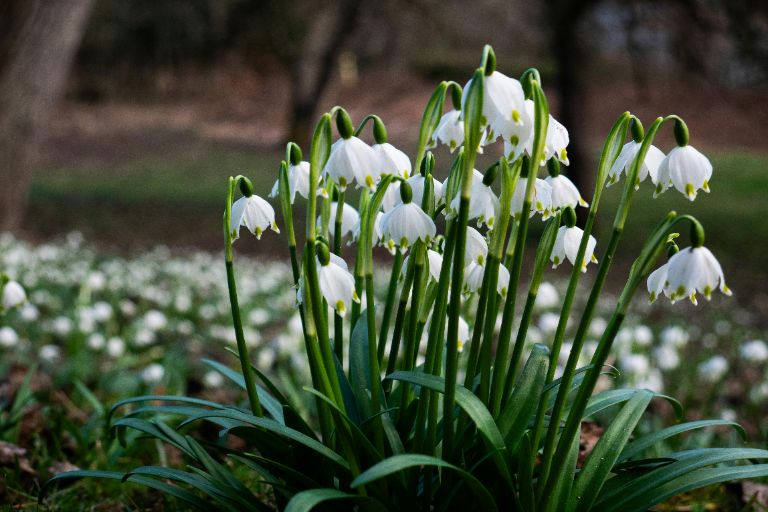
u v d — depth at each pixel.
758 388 4.52
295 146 1.81
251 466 1.79
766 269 11.76
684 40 11.70
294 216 15.08
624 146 1.70
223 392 4.25
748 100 14.29
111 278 7.09
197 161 25.56
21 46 8.72
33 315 4.92
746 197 19.81
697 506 2.70
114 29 27.98
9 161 9.04
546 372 1.81
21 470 2.61
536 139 1.57
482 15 19.05
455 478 1.82
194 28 24.97
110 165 24.08
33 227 12.58
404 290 1.88
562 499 1.75
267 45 26.28
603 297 8.66
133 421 1.91
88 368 4.25
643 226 15.48
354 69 37.12
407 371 1.72
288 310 6.88
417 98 34.75
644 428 3.51
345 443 1.70
